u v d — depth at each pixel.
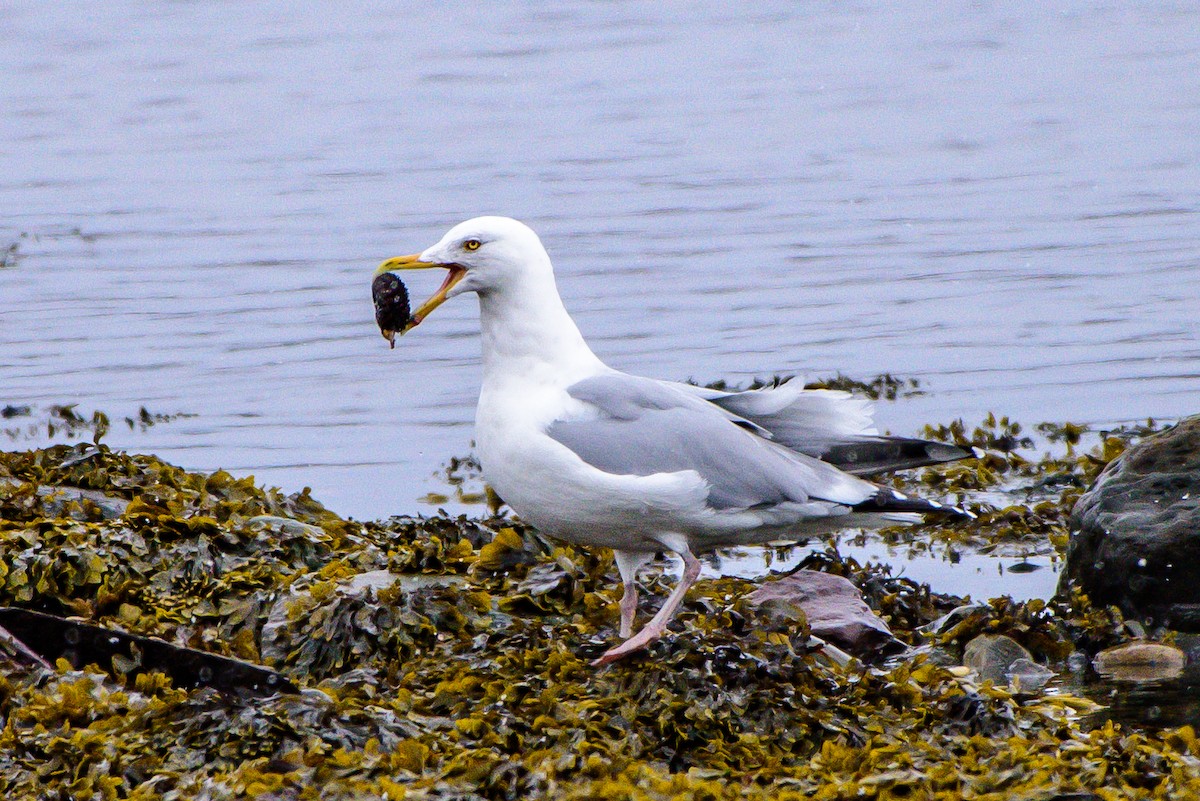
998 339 20.17
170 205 27.25
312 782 7.48
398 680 8.97
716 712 8.41
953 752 8.20
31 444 16.70
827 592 10.89
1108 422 16.98
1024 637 10.84
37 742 7.79
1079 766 7.93
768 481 9.42
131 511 10.80
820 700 8.62
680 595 9.36
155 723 7.99
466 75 38.06
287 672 9.20
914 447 9.77
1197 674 10.34
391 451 16.45
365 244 24.72
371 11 45.06
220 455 16.34
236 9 44.38
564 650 9.02
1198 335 19.94
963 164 29.86
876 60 39.38
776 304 21.84
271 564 10.31
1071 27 42.22
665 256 24.09
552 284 9.70
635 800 7.31
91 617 9.67
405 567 10.45
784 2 45.84
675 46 41.16
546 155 30.89
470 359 19.78
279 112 34.38
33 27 41.84
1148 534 11.23
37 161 30.38
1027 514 13.83
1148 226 25.20
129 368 19.34
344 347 20.12
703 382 18.88
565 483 9.31
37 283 22.95
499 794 7.45
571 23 43.91
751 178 29.03
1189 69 36.91
